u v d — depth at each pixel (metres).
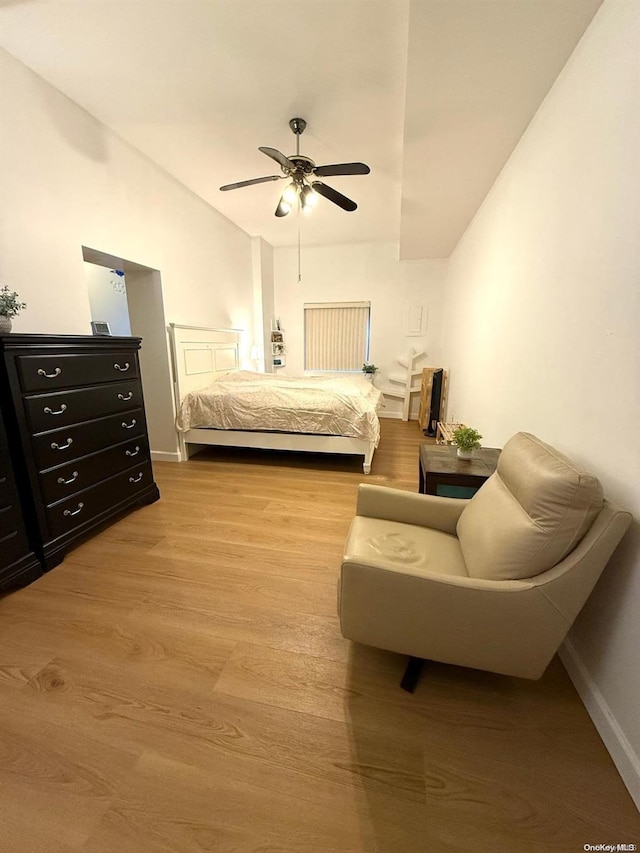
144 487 2.51
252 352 5.17
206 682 1.21
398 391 5.66
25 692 1.17
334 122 2.47
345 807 0.89
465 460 1.93
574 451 1.35
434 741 1.03
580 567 0.93
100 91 2.19
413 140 2.13
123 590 1.67
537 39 1.40
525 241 1.96
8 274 1.97
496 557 1.06
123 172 2.72
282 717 1.10
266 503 2.60
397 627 1.06
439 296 5.33
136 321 3.35
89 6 1.62
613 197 1.14
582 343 1.31
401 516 1.55
